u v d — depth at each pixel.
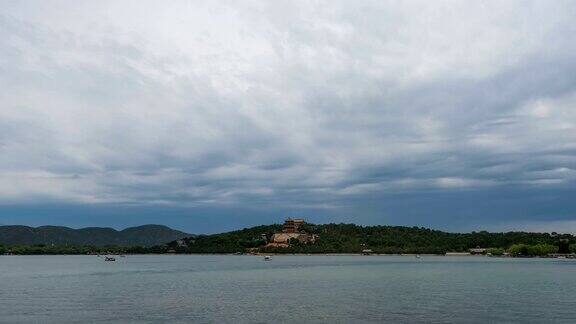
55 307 88.44
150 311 83.25
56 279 162.38
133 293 113.69
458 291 116.56
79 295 109.25
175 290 121.50
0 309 85.94
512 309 84.19
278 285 137.00
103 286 133.88
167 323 71.69
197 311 83.06
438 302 94.19
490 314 78.88
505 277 169.00
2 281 153.25
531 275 181.25
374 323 71.38
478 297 102.69
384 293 112.12
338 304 91.62
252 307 87.81
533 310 83.06
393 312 81.19
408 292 114.38
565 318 75.12
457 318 75.38
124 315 79.00
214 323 71.69
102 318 76.25
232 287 130.12
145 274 192.12
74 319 75.50
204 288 127.50
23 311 83.56
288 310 83.94
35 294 111.69
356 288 126.06
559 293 110.88
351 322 72.25
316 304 91.69
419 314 79.12
